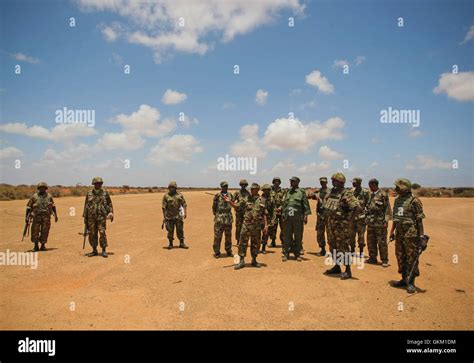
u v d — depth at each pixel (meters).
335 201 8.62
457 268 9.65
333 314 6.17
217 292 7.25
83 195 39.16
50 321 5.82
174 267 9.36
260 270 9.09
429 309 6.48
